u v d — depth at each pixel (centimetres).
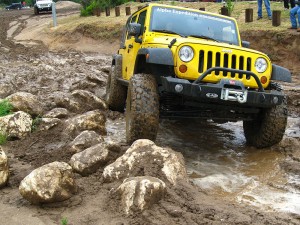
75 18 2958
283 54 1357
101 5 2870
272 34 1405
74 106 776
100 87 1032
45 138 598
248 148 603
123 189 369
